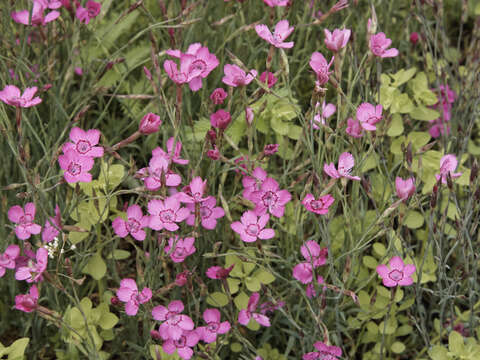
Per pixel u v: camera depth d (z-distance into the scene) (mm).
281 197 458
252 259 460
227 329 456
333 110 495
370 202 542
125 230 453
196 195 439
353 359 494
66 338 458
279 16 525
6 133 451
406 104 524
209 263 494
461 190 538
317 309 479
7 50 520
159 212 442
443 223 469
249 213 453
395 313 493
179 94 440
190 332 449
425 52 563
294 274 463
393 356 512
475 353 455
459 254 509
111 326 460
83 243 501
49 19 501
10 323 503
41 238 474
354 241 483
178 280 446
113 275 498
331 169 443
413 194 454
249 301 464
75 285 485
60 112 534
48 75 525
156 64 453
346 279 444
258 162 482
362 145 471
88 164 440
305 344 488
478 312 495
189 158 480
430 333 507
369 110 449
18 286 490
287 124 513
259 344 492
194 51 463
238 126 519
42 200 461
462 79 550
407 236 475
